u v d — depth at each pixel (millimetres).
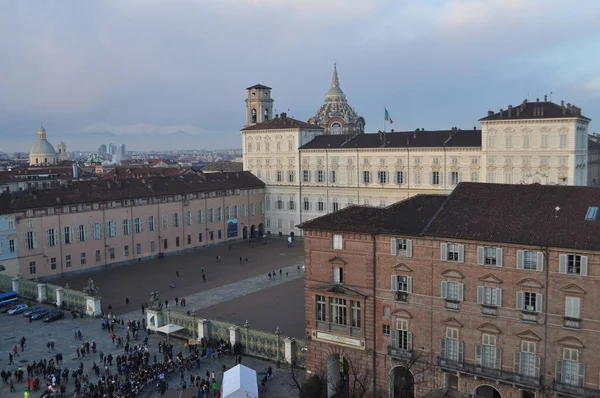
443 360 60594
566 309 54062
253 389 60594
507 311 57125
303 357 74625
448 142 147125
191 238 158875
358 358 66188
